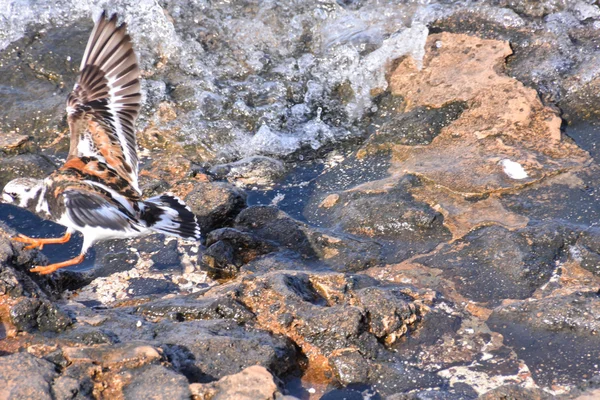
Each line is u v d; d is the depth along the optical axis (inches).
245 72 666.2
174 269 477.1
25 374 331.6
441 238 480.4
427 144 560.4
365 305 405.4
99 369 340.2
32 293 402.9
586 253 448.1
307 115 628.4
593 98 587.5
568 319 402.0
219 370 362.6
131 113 392.5
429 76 613.6
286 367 381.1
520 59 625.0
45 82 650.8
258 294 411.8
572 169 516.4
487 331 406.0
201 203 520.1
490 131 554.6
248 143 598.2
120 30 397.7
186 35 685.9
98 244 501.4
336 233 493.0
